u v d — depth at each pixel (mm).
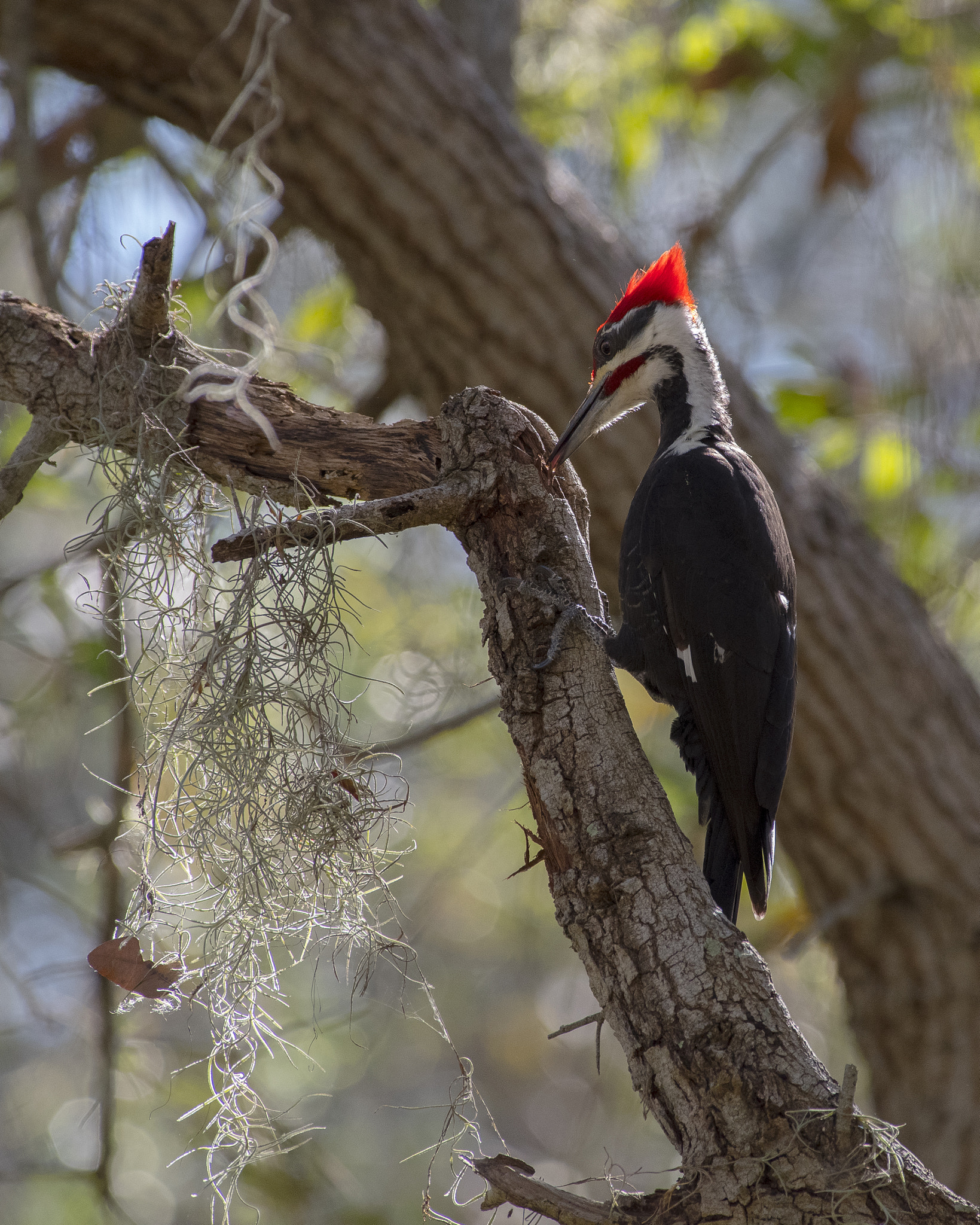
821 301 17297
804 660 9477
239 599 5734
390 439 6129
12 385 6215
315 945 6730
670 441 8258
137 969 5617
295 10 9172
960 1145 9359
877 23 11297
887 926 9922
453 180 9297
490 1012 18094
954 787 9586
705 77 12281
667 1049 4895
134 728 9227
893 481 11445
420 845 14641
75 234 10703
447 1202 14797
